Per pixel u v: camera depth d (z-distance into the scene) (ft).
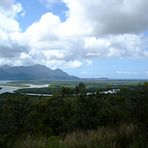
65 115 29.55
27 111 29.50
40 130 27.89
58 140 22.27
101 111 27.81
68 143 21.06
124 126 24.58
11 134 26.30
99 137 21.90
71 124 28.14
